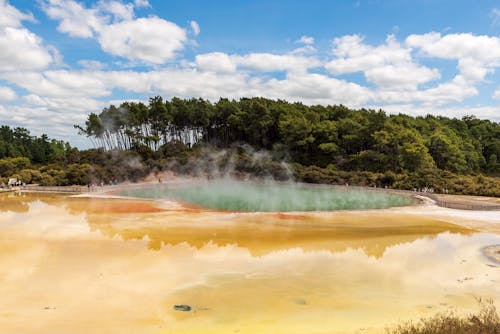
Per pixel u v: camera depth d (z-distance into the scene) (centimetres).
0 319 1310
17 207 4428
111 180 7838
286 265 2062
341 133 9162
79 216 3700
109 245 2455
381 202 5331
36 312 1382
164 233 2889
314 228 3203
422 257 2255
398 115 10069
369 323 1284
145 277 1814
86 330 1235
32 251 2259
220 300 1532
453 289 1686
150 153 9206
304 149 9475
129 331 1232
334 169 8338
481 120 12175
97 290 1627
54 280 1745
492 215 3947
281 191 6794
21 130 15500
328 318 1343
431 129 9888
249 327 1262
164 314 1384
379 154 8069
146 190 6938
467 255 2303
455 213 4094
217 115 10662
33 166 8925
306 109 10781
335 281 1792
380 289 1683
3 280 1734
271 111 10125
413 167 7612
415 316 1353
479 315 1284
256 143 10238
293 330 1227
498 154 10081
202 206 4812
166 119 10438
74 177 7450
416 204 5003
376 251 2403
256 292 1630
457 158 8275
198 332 1223
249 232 2991
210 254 2278
